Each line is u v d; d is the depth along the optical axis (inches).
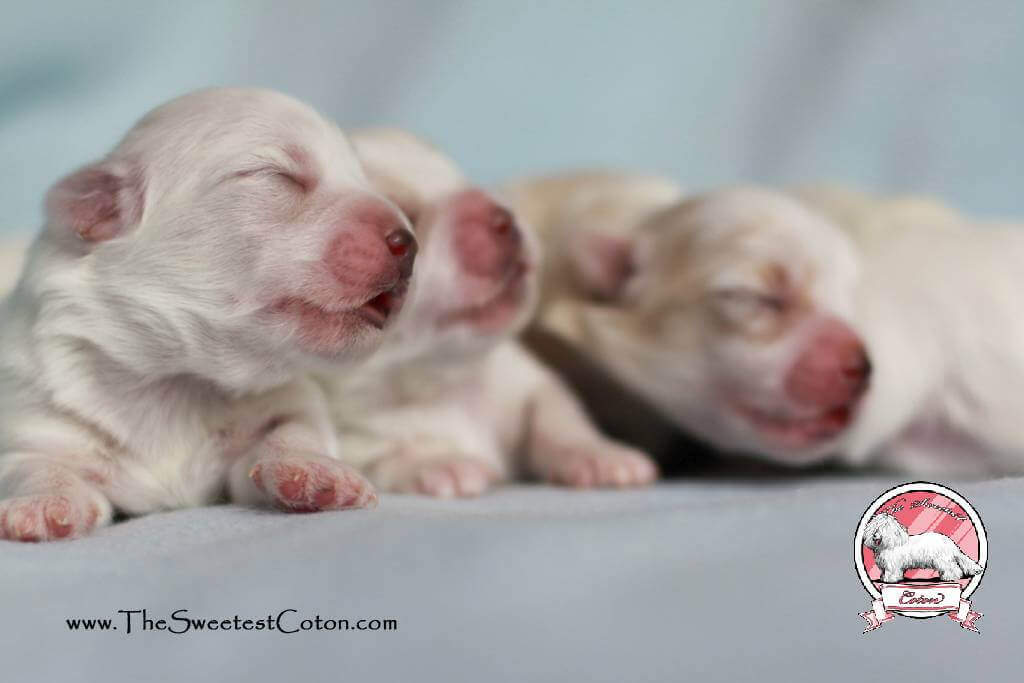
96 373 12.6
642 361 15.9
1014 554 11.2
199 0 25.5
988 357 15.2
